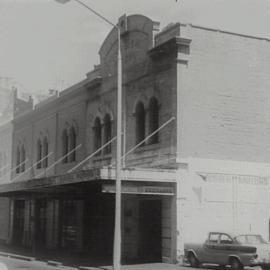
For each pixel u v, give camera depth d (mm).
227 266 23281
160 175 23938
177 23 25281
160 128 25438
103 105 32656
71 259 28047
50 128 41406
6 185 34594
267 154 26609
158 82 26500
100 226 32000
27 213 42812
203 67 25578
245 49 26672
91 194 31938
